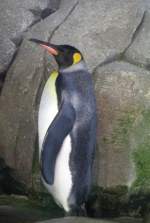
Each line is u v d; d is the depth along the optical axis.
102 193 3.30
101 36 3.52
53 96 3.15
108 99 3.30
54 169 3.13
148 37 3.46
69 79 3.19
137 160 3.24
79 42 3.51
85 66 3.26
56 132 3.10
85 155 3.16
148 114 3.25
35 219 3.12
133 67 3.37
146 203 3.27
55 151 3.11
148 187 3.24
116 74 3.32
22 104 3.49
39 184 3.41
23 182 3.48
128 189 3.25
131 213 3.29
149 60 3.40
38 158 3.41
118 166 3.26
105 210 3.31
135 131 3.25
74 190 3.18
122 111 3.27
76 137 3.13
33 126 3.44
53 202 3.38
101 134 3.30
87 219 2.96
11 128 3.52
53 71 3.35
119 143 3.26
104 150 3.29
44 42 3.29
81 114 3.15
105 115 3.30
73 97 3.15
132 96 3.27
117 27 3.52
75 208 3.21
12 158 3.51
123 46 3.47
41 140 3.17
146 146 3.24
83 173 3.17
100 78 3.35
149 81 3.30
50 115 3.13
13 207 3.32
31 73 3.50
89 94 3.19
